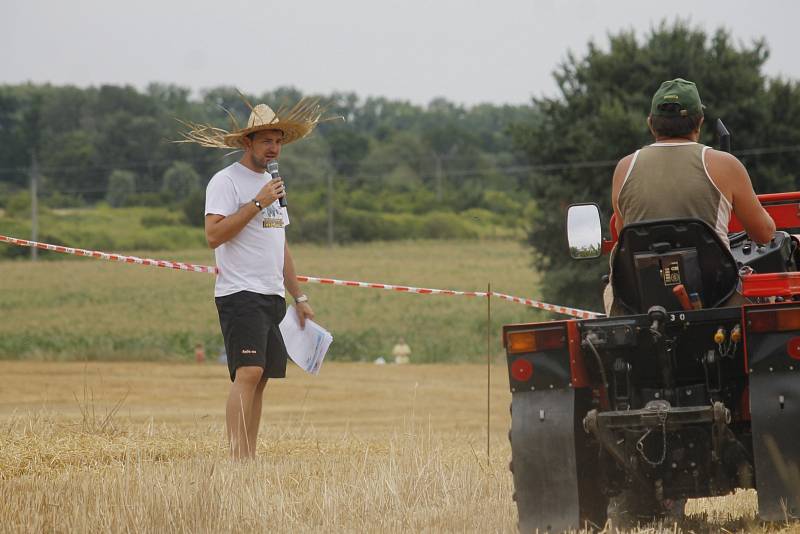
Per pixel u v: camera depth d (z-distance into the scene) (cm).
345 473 2641
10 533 1941
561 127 13850
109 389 7412
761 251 2248
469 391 7956
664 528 2089
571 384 2012
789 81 13788
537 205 13925
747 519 2064
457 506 2302
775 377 1922
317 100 2880
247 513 2112
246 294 2816
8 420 3734
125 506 2077
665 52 13512
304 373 9325
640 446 1994
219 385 7856
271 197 2789
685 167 2078
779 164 13475
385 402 7138
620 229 2197
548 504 2000
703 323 1975
